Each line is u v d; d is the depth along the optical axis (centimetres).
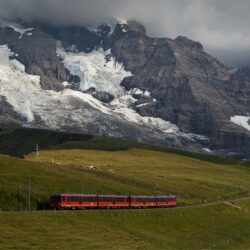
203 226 19638
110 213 16888
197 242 16788
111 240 14038
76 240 13238
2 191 17388
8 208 16475
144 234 15712
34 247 12088
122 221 16400
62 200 16500
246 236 19550
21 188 18488
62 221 14612
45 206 17525
